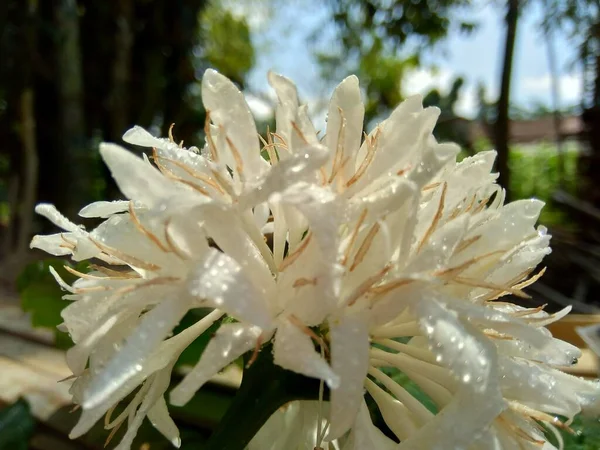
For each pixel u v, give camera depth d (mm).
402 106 60
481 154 59
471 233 56
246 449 67
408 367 55
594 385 58
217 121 58
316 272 46
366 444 49
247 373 57
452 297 50
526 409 57
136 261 55
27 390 104
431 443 46
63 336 106
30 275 101
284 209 55
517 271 59
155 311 46
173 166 59
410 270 49
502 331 50
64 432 92
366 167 58
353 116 60
